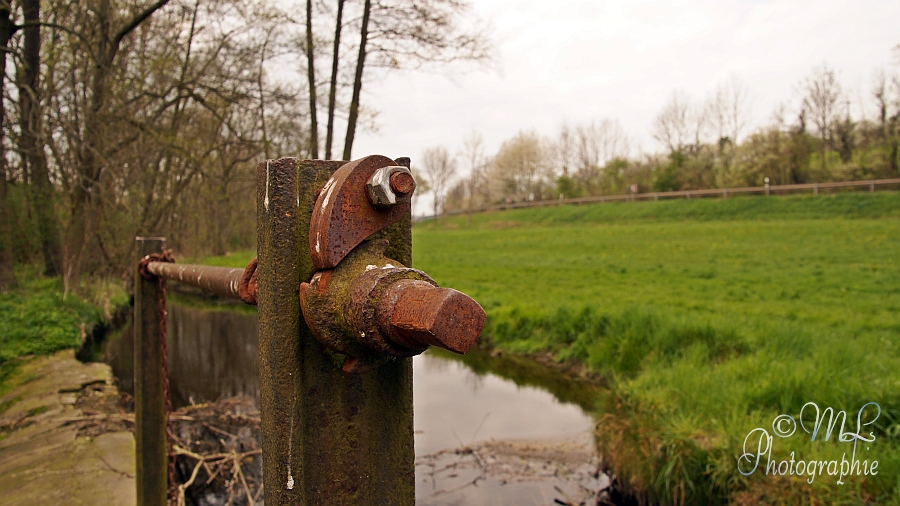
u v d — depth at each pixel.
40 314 9.55
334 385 0.89
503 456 5.42
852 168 39.12
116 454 4.34
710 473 3.87
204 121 12.91
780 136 42.69
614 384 5.91
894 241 23.03
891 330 8.91
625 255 25.28
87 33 11.80
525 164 69.25
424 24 11.37
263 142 11.49
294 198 0.84
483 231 48.09
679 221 39.34
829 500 3.28
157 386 2.80
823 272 17.22
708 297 13.30
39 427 5.03
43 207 12.85
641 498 4.27
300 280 0.84
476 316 0.64
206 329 11.97
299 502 0.83
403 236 0.92
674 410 4.61
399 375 0.95
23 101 11.36
